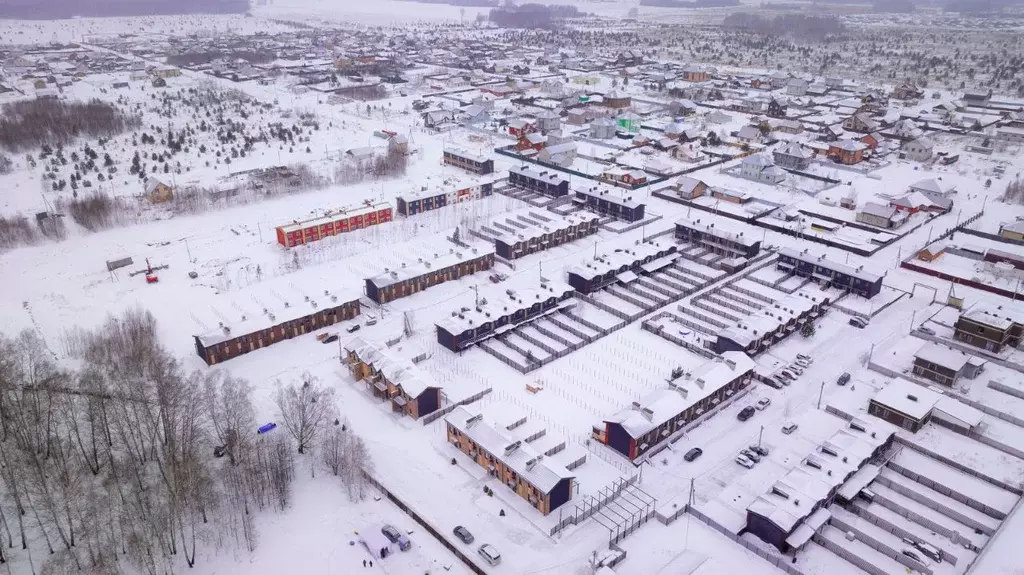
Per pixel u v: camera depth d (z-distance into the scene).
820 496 87.31
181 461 89.38
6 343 113.62
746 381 117.12
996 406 108.81
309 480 96.25
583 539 86.56
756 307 142.12
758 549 83.69
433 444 103.88
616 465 99.62
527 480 90.25
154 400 100.81
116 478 89.00
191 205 193.75
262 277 155.00
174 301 144.50
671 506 91.81
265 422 105.94
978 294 147.25
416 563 83.06
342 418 109.00
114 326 128.00
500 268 162.62
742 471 98.31
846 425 106.00
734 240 163.12
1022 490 91.25
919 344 128.50
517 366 122.56
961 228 182.75
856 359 124.75
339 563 82.75
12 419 95.06
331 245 172.50
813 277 153.12
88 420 96.12
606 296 148.25
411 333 132.88
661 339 133.00
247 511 89.56
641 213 190.25
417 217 192.75
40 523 80.38
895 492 94.69
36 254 167.00
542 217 188.88
